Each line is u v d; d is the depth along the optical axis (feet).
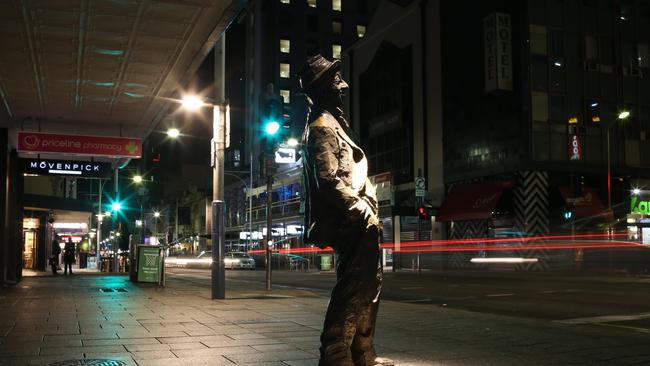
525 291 64.95
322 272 138.10
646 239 120.16
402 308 39.29
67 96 57.47
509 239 116.98
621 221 118.42
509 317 33.71
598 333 27.20
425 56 144.66
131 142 70.18
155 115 64.69
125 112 63.72
